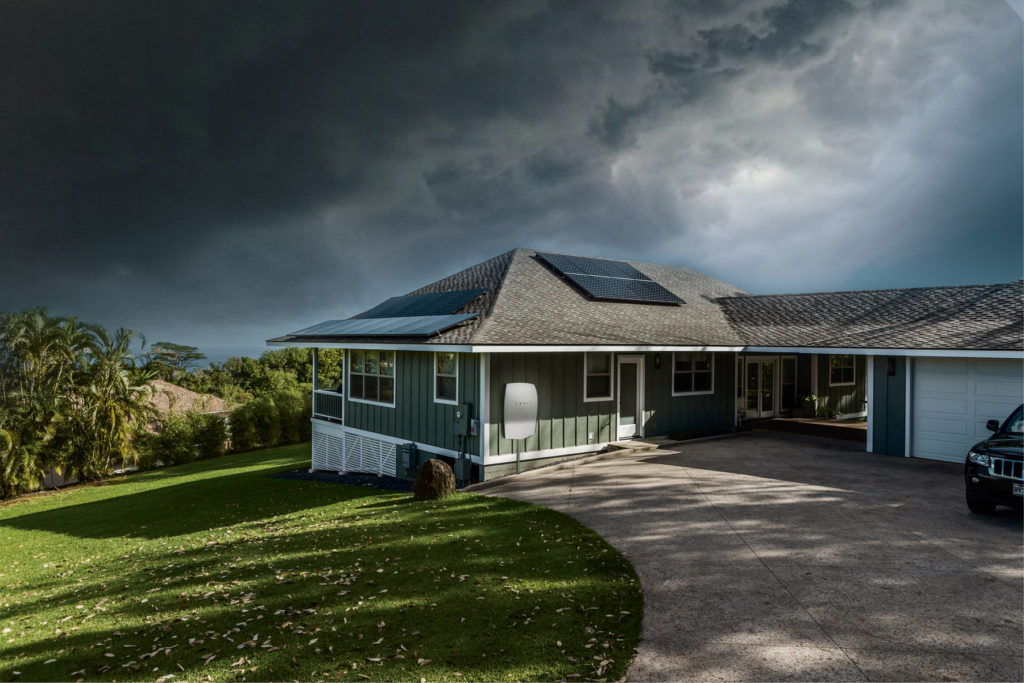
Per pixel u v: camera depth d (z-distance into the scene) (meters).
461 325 15.41
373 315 21.47
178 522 14.25
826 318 18.75
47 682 5.67
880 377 15.40
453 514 10.78
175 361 33.47
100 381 27.14
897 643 5.48
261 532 11.38
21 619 7.85
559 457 15.73
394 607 6.70
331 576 7.92
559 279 19.92
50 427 25.48
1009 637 5.55
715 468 13.44
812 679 4.92
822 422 21.09
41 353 26.03
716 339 17.73
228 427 34.78
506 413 14.37
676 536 8.68
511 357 14.83
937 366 14.41
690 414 18.78
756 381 21.61
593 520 9.66
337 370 66.94
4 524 17.89
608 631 5.83
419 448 16.72
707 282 25.59
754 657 5.27
